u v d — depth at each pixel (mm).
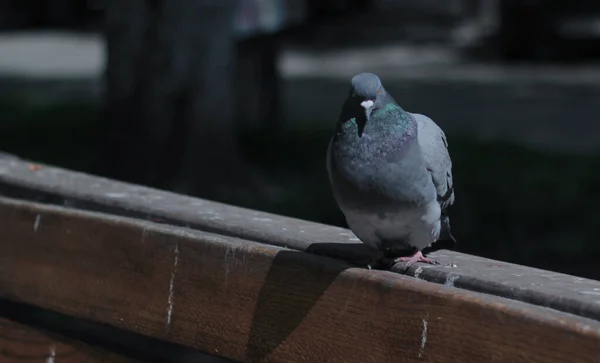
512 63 23859
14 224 3322
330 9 14102
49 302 3244
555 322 2055
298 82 20375
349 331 2486
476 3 29562
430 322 2297
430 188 2807
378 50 26078
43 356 3207
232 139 10422
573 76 21328
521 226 8352
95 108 15484
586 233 8133
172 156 10234
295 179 10602
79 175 3799
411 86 19625
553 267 7480
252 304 2703
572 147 13008
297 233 2953
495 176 10195
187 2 10000
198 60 10148
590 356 1996
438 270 2566
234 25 10367
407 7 31359
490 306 2174
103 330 4430
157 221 3227
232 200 9609
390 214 2771
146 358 2963
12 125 13859
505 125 14898
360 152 2744
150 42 10164
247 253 2707
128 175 10344
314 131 13211
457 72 22047
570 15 24219
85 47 27984
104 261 3066
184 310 2869
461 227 8328
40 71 22250
